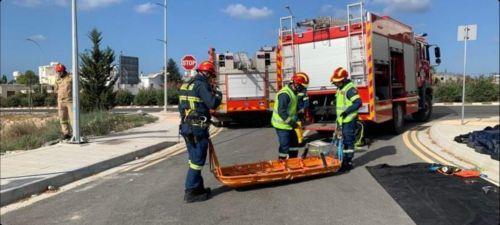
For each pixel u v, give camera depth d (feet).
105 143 42.91
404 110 49.44
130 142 43.60
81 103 101.40
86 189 26.86
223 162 34.24
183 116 23.48
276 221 19.95
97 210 22.41
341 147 29.96
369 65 40.70
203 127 23.27
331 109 43.98
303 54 44.91
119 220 20.74
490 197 22.40
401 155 34.81
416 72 54.03
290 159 27.94
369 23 40.68
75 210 22.58
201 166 23.40
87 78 103.14
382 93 44.16
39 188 26.63
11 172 29.40
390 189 24.41
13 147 41.98
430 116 62.75
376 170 29.14
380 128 46.96
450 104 103.30
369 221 19.63
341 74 30.68
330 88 43.32
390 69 44.98
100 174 31.32
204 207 22.34
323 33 43.55
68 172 29.19
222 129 59.57
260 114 61.05
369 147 38.93
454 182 25.40
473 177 26.48
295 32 45.44
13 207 23.61
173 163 34.40
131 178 29.43
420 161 32.32
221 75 59.67
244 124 64.18
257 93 59.77
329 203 22.39
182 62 71.72
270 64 59.93
